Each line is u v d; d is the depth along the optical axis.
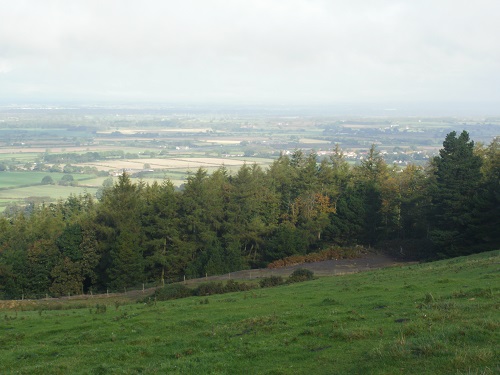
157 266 66.75
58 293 59.50
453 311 18.67
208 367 15.77
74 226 63.47
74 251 61.59
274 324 20.42
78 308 36.38
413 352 14.09
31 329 24.67
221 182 76.12
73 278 60.75
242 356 16.55
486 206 54.19
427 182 71.19
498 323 15.87
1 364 18.73
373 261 60.28
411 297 23.70
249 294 32.97
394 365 13.55
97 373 16.30
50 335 23.06
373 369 13.54
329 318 20.33
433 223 61.22
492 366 12.59
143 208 69.06
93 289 61.81
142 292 52.19
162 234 67.19
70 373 16.61
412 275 33.53
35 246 62.62
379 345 15.38
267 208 75.06
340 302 24.62
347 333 17.31
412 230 73.81
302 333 18.42
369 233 70.69
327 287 32.81
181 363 16.33
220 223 71.12
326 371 14.27
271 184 80.88
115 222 65.12
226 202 73.31
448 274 31.20
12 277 60.50
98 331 22.33
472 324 16.06
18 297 59.03
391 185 76.44
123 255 58.81
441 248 57.28
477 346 14.18
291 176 82.88
